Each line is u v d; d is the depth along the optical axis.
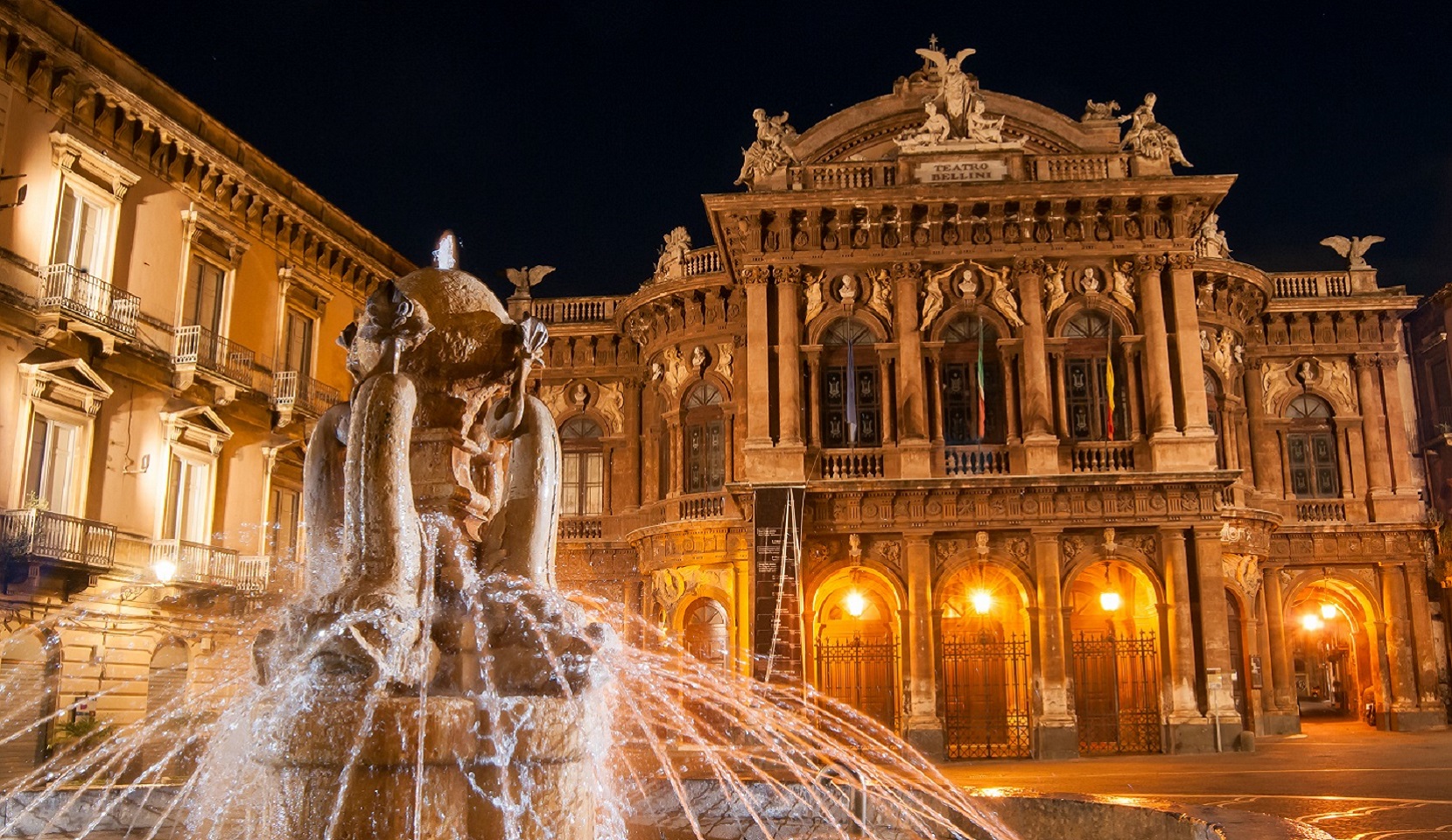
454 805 6.16
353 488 6.89
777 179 36.09
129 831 12.31
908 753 31.38
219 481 35.91
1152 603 33.88
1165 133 35.59
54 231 30.16
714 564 36.84
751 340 34.88
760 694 31.72
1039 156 35.69
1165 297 35.00
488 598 7.37
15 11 28.45
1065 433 34.19
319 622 6.43
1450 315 45.94
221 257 36.50
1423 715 39.72
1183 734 31.72
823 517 33.66
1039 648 32.47
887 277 35.53
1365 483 41.72
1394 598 40.66
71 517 29.12
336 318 43.03
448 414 7.79
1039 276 35.00
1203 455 33.31
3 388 28.55
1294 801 18.62
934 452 34.25
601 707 7.32
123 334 31.22
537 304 44.19
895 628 34.03
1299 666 61.62
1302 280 43.16
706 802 14.62
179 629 33.09
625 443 42.47
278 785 6.12
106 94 31.39
